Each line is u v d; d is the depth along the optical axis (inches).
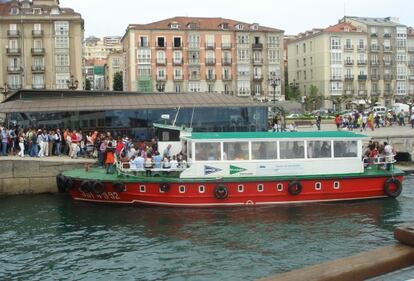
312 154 922.1
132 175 922.1
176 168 903.1
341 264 155.1
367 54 3971.5
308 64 4067.4
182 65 3474.4
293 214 850.1
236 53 3570.4
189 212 866.1
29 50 2989.7
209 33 3516.2
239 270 582.9
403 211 868.0
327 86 3860.7
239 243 691.4
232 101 1322.6
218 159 898.7
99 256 643.5
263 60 3634.4
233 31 3563.0
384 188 941.2
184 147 971.3
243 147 904.3
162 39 3447.3
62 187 987.3
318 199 916.0
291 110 1974.7
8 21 2967.5
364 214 848.9
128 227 781.3
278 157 911.7
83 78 3437.5
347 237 716.0
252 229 761.6
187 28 3469.5
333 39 3860.7
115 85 4736.7
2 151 1161.4
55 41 3006.9
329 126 2118.6
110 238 724.0
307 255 635.5
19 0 3240.7
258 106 1310.3
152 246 683.4
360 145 940.0
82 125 1270.9
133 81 3410.4
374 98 3777.1
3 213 891.4
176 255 642.8
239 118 1301.7
